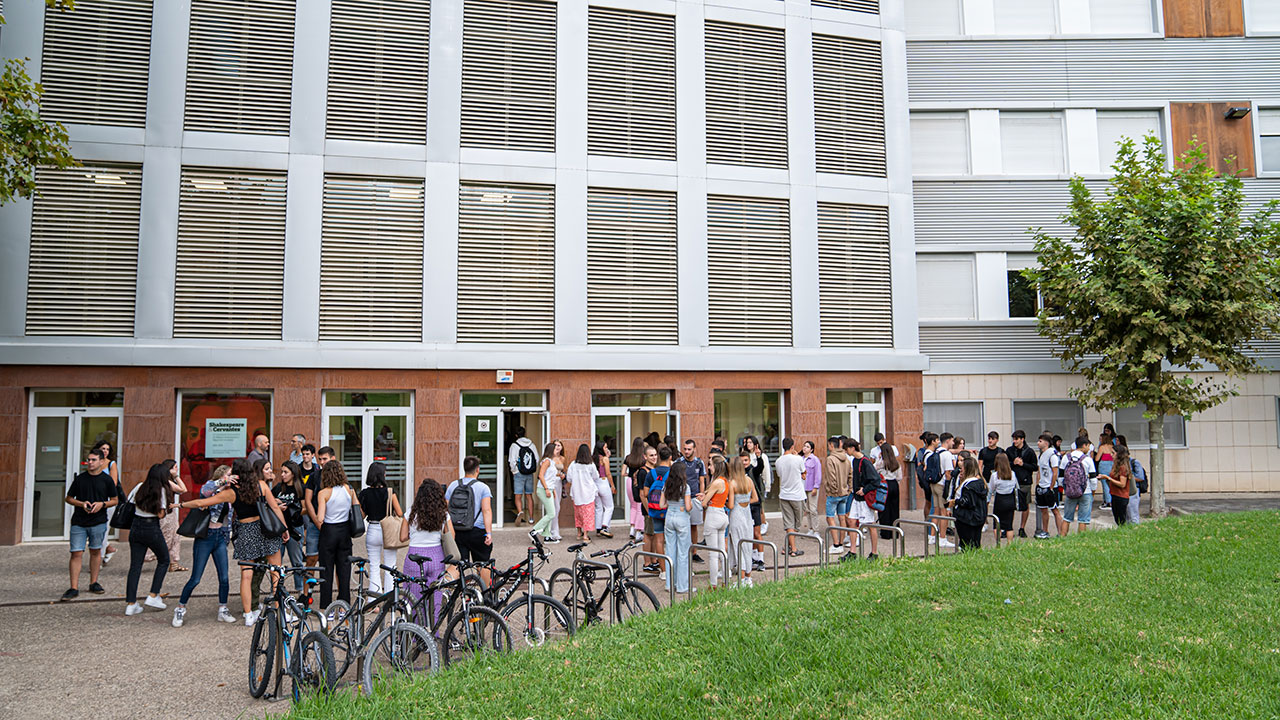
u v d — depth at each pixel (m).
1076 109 21.05
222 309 15.26
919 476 14.22
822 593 8.02
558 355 16.36
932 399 20.03
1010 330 20.36
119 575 11.43
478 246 16.48
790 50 18.45
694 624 6.97
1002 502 12.43
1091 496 12.79
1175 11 21.33
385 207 16.12
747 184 17.97
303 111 15.80
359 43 16.20
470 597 7.20
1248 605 7.02
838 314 18.39
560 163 16.89
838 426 18.30
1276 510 13.05
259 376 15.17
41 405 14.66
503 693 5.48
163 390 14.80
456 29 16.58
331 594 8.95
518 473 15.85
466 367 15.91
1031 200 20.72
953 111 20.94
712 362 17.12
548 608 7.27
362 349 15.51
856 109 18.94
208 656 7.66
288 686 6.60
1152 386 15.68
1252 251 15.52
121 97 15.25
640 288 17.25
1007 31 21.14
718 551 9.34
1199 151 16.78
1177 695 5.06
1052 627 6.48
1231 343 15.78
